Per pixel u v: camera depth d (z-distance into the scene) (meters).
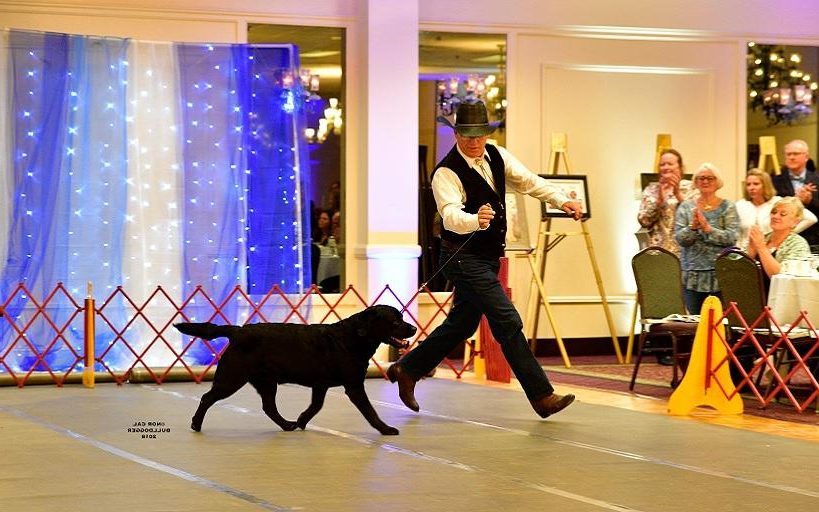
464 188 8.11
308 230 11.89
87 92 11.27
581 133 13.91
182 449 6.93
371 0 12.71
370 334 7.46
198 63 11.65
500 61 13.63
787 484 6.00
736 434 7.69
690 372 8.67
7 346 10.93
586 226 13.85
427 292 12.28
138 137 11.47
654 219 12.57
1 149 10.94
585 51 13.89
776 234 9.77
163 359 11.43
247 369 7.55
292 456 6.71
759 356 9.65
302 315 11.83
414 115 12.82
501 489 5.77
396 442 7.24
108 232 11.30
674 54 14.12
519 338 8.14
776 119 14.45
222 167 11.69
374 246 12.66
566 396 8.13
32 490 5.67
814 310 8.96
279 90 11.85
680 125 14.16
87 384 10.38
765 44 14.36
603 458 6.71
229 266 11.65
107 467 6.32
